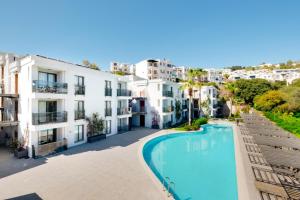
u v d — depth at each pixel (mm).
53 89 18672
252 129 25172
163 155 20656
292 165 11930
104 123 25438
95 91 23734
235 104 61656
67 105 19719
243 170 13312
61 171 13352
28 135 16984
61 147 18578
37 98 17172
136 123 36344
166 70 82562
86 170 13594
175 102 41375
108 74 26078
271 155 14023
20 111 18406
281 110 41344
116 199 9828
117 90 28406
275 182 10945
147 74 76750
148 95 34906
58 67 18703
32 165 14477
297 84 57438
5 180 11836
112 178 12328
